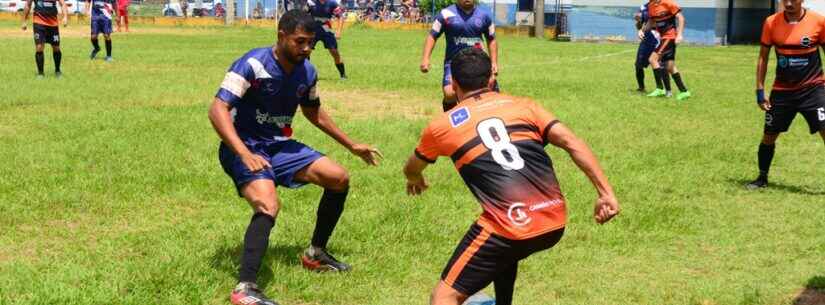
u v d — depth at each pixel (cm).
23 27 2683
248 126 858
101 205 1152
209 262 920
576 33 6319
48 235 1024
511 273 730
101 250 968
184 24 7831
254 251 799
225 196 1220
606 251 1026
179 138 1608
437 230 1074
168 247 975
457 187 1306
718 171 1498
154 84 2509
